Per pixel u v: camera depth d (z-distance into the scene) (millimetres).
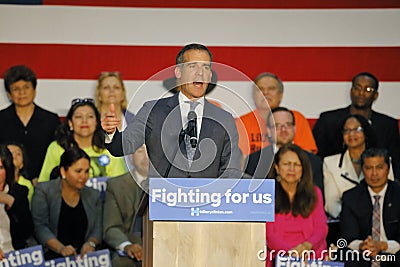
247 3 23469
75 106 22328
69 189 21703
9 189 21625
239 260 9781
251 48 23406
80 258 21422
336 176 22500
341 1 23531
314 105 23297
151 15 23359
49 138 22562
